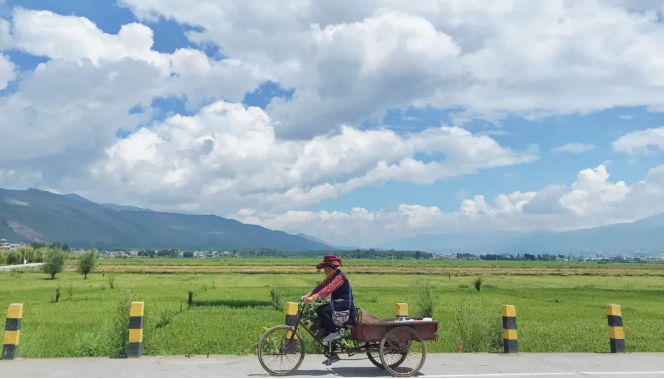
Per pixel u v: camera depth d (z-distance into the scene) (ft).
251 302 124.67
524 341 63.98
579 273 374.22
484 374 30.76
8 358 34.37
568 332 74.69
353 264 570.46
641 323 92.89
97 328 72.18
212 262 588.50
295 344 31.45
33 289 163.32
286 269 386.11
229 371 31.01
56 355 45.03
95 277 253.44
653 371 32.22
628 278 304.71
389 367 30.68
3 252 377.71
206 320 88.28
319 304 31.48
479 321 52.47
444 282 240.53
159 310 102.47
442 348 53.93
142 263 520.42
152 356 36.24
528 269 459.73
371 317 31.94
